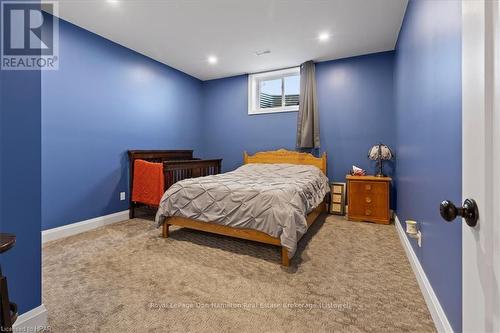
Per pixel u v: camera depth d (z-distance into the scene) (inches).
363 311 57.6
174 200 103.4
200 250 93.0
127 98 137.8
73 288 66.6
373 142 145.3
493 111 20.8
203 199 98.0
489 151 21.5
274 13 103.9
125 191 137.1
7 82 45.6
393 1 94.7
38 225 50.7
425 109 66.1
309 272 76.3
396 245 98.3
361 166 148.6
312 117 155.9
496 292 20.6
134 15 105.0
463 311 27.7
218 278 72.5
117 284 68.7
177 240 103.8
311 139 155.2
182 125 177.2
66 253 89.8
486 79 21.8
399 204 115.4
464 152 26.9
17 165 47.1
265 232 84.8
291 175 132.3
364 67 146.4
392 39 126.8
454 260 44.5
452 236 45.6
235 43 131.6
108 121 128.0
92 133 120.6
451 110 47.0
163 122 161.5
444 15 50.8
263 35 123.0
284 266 80.1
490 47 21.1
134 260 84.1
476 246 24.2
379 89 143.3
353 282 70.4
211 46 135.6
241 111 183.9
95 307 58.6
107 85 127.1
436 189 55.9
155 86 155.1
